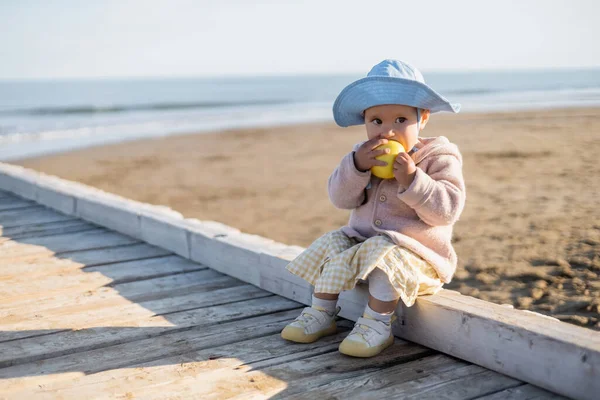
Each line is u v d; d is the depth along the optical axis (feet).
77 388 8.17
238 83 404.16
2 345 9.55
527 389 8.00
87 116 112.98
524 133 51.62
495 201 25.26
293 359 9.08
